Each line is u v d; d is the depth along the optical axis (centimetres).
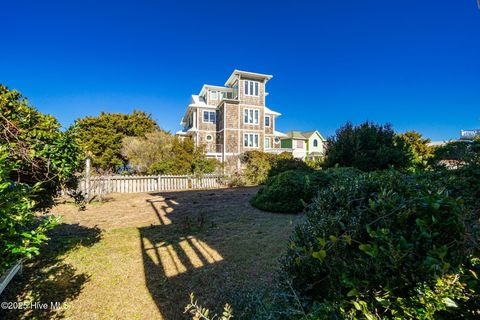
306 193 679
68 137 322
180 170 1405
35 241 194
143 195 1054
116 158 1986
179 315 235
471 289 94
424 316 97
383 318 108
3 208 175
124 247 412
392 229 135
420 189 152
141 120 2219
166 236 473
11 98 284
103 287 285
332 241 140
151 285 290
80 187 870
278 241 441
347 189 183
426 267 108
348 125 1055
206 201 878
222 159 2188
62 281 296
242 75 2314
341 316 117
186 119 3250
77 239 452
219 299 257
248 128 2317
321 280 152
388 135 983
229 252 390
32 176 312
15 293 267
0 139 271
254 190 1189
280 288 175
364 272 127
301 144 3144
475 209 142
